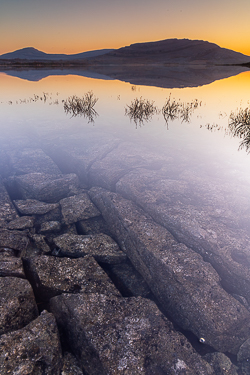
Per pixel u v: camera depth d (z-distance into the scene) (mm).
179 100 14547
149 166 6773
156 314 3037
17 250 4023
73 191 5891
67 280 3480
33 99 15070
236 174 6211
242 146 8164
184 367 2547
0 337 2531
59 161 7633
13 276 3459
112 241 4387
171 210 4605
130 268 4082
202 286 3326
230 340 2971
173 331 2898
